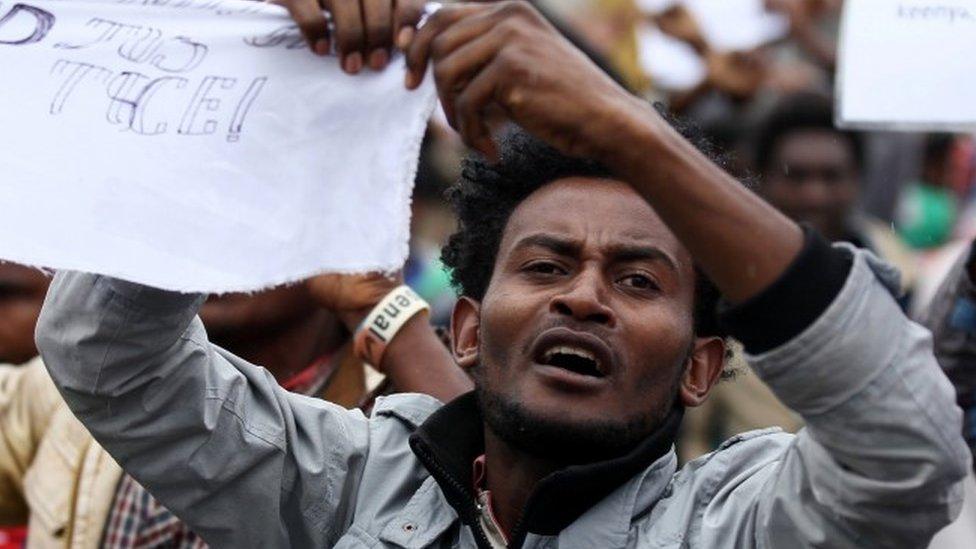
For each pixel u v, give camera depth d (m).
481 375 3.83
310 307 5.24
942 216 8.85
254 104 3.61
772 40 8.50
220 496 3.94
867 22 4.88
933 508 3.32
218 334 5.20
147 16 3.70
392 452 4.08
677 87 8.48
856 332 3.23
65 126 3.64
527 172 3.99
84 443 5.27
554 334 3.73
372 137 3.54
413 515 3.95
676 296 3.82
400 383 4.75
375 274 4.82
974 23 4.85
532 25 3.26
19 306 6.21
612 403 3.74
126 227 3.57
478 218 4.09
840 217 7.87
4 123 3.64
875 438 3.26
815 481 3.38
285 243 3.55
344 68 3.54
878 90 4.88
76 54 3.68
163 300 3.70
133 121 3.62
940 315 5.31
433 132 7.80
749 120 8.15
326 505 4.01
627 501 3.80
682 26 8.45
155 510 5.12
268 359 5.27
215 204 3.57
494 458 3.90
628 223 3.82
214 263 3.55
